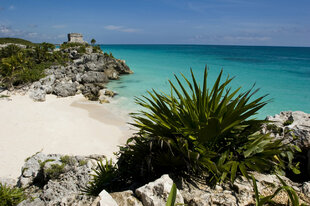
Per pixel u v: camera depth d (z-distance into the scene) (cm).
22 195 998
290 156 383
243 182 346
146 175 379
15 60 3447
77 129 2012
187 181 349
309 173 412
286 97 3031
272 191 331
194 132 335
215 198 312
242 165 315
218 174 318
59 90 3072
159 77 4622
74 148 1673
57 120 2209
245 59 9006
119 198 314
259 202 266
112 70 4538
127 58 8844
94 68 4447
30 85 3259
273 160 366
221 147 356
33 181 1143
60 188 888
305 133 455
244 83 4012
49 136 1858
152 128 378
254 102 317
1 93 2947
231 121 329
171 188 276
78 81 3869
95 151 1630
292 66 6719
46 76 3659
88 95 3064
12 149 1639
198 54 11881
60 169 1099
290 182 367
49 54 5078
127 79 4425
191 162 338
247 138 362
